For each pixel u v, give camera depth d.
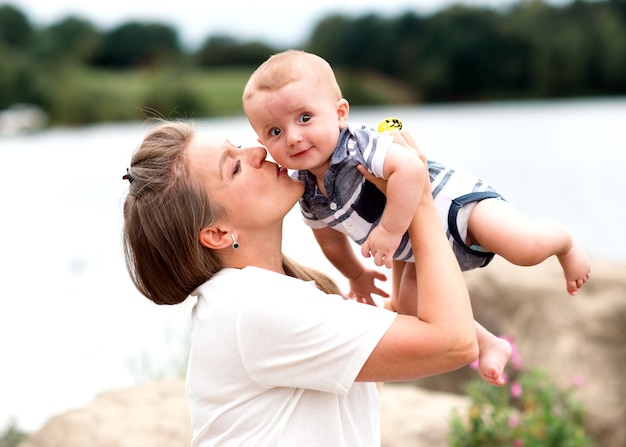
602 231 11.45
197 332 2.19
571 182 15.91
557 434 4.74
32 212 16.67
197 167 2.22
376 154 2.22
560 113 40.59
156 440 4.39
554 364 5.96
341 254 2.69
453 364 2.10
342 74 60.78
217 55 67.19
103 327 8.34
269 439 2.12
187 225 2.21
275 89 2.29
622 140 23.92
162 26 65.56
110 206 17.08
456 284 2.13
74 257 12.20
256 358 2.10
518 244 2.28
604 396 5.71
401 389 5.69
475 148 22.34
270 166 2.31
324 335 2.05
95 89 48.41
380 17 60.78
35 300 9.68
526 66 55.53
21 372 7.04
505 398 4.95
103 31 62.78
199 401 2.20
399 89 59.59
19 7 57.53
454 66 57.59
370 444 2.21
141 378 6.51
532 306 6.28
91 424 4.51
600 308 6.03
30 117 46.53
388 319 2.09
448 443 4.85
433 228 2.20
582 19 54.12
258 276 2.16
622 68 52.50
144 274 2.29
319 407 2.13
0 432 5.61
